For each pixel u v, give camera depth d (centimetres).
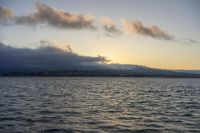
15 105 4075
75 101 4981
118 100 5331
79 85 13400
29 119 2739
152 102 4931
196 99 5641
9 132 2119
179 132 2222
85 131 2222
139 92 8194
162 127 2427
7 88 9481
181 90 9331
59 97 5859
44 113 3231
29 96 5978
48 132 2158
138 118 2942
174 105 4391
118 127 2405
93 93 7512
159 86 12838
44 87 10744
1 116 2914
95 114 3228
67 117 2945
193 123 2639
